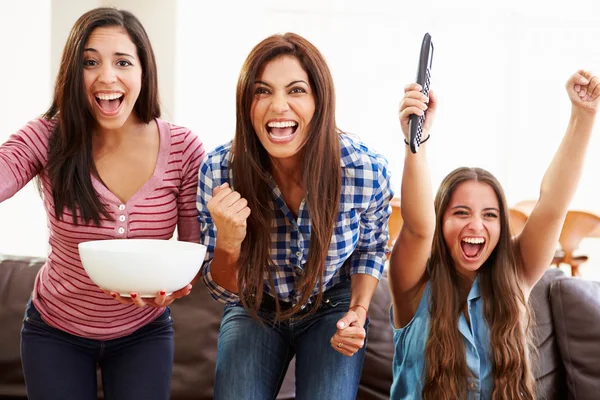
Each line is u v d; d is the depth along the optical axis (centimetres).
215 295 174
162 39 571
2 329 220
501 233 194
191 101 607
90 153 166
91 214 164
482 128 686
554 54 681
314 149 159
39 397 169
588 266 691
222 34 622
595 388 205
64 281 169
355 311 172
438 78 683
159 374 175
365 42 678
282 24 674
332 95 159
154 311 176
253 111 158
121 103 165
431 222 177
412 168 169
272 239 174
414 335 192
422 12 675
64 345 171
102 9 164
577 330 211
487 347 191
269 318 180
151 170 172
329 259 173
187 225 180
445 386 183
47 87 396
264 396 173
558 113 687
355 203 171
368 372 219
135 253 140
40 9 384
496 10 674
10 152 164
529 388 190
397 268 190
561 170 186
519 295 193
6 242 367
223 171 170
